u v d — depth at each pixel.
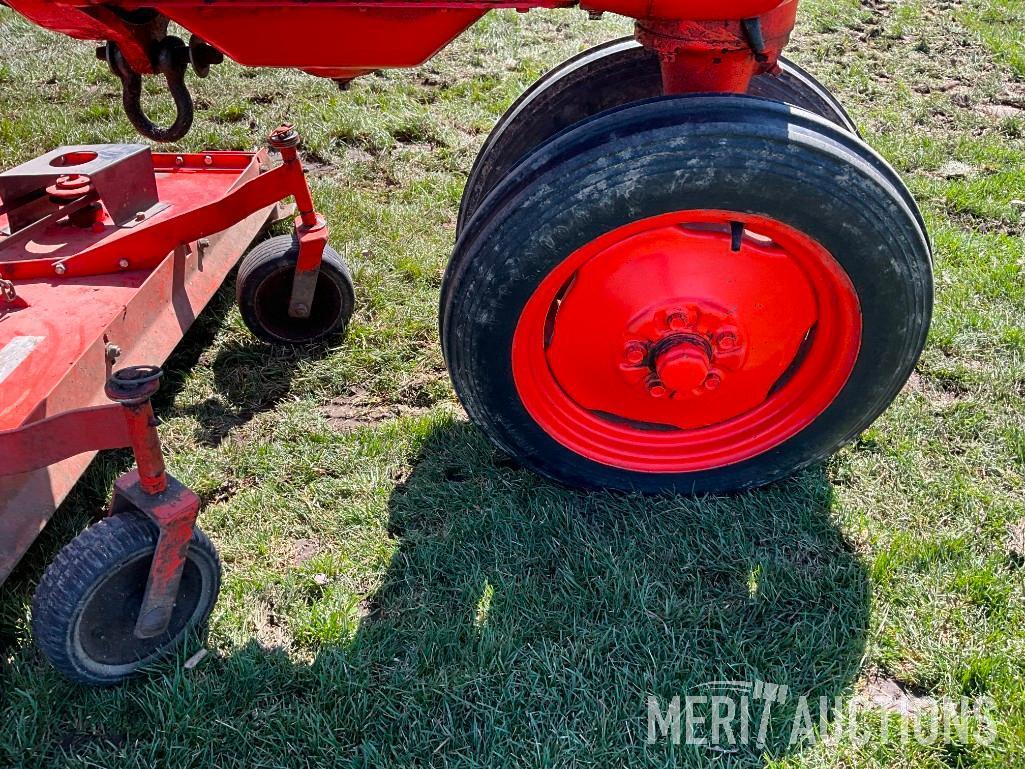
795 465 3.03
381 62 2.49
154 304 3.30
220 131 5.92
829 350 2.83
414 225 4.85
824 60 7.41
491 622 2.59
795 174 2.36
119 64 2.68
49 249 3.68
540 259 2.49
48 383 2.91
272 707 2.35
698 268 2.68
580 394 2.97
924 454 3.30
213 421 3.47
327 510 3.07
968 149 5.80
